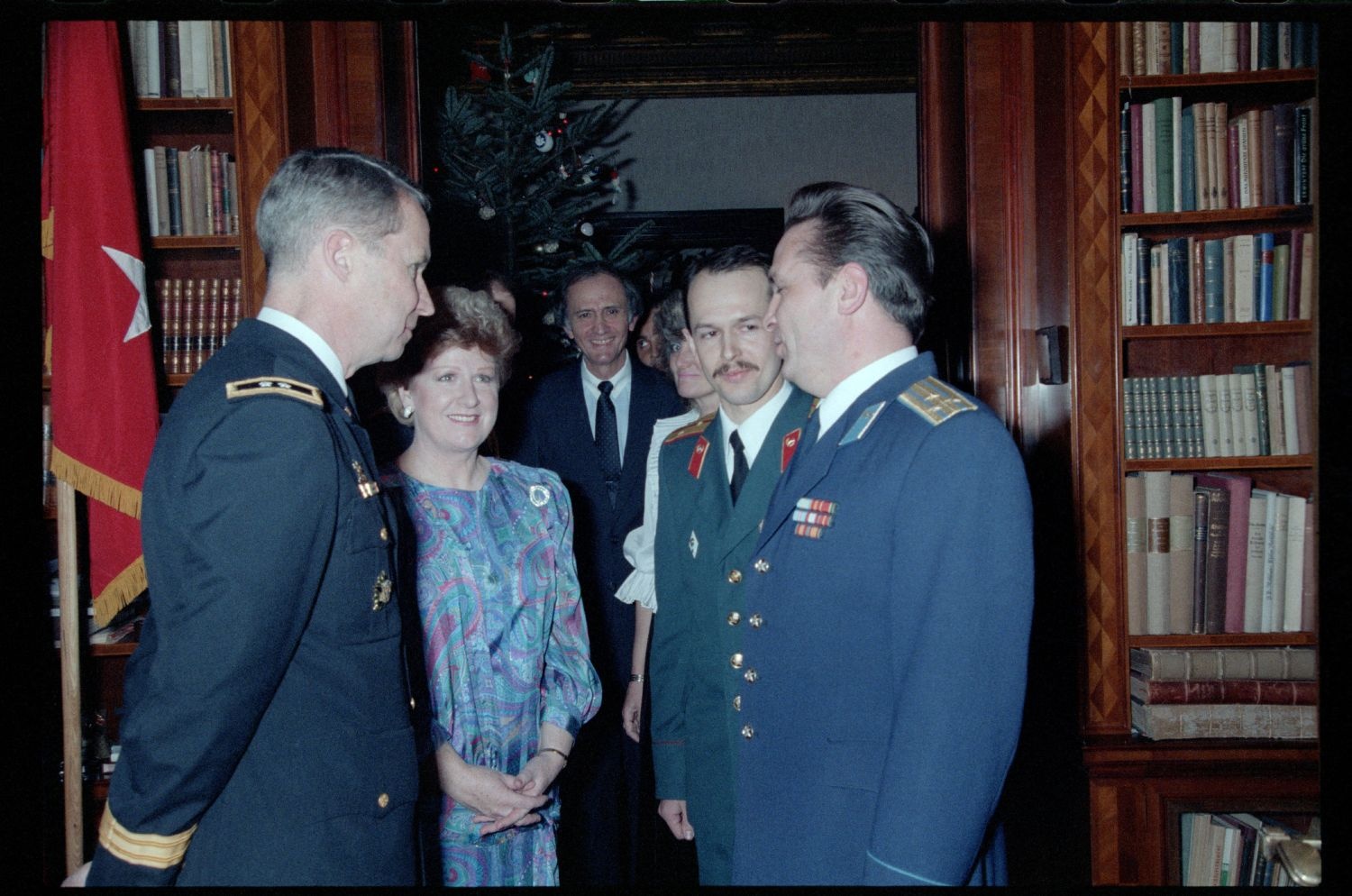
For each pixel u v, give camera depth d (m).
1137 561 2.74
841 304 1.41
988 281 2.97
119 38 2.63
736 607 1.72
